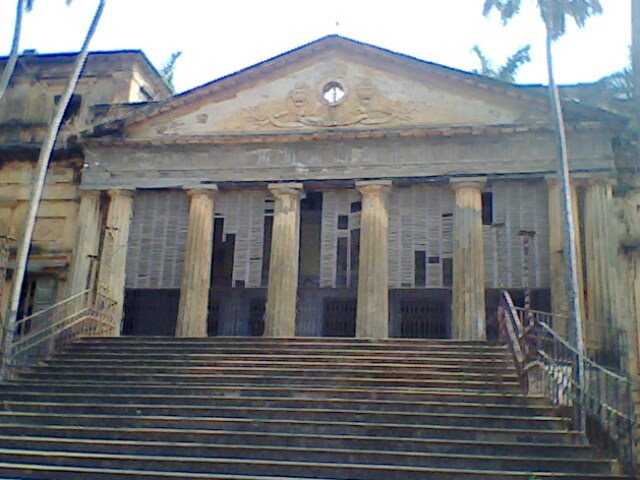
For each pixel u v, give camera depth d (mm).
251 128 28844
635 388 22156
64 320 23359
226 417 16875
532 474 13297
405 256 28094
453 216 27547
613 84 27203
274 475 13984
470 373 19172
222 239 30094
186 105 29438
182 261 29266
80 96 32250
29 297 29688
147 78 34250
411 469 13688
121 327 28344
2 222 30594
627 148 26578
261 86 29266
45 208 30484
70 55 32531
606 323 24656
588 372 16906
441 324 29672
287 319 26859
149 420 16578
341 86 28703
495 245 27484
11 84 32844
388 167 27625
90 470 13969
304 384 19062
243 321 31547
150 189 29250
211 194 28734
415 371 19438
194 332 27172
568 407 15883
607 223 25656
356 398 17781
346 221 29062
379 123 28000
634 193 26922
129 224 29375
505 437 15133
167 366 20812
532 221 27391
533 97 26844
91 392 18969
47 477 13914
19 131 31875
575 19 22828
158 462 14383
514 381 18516
